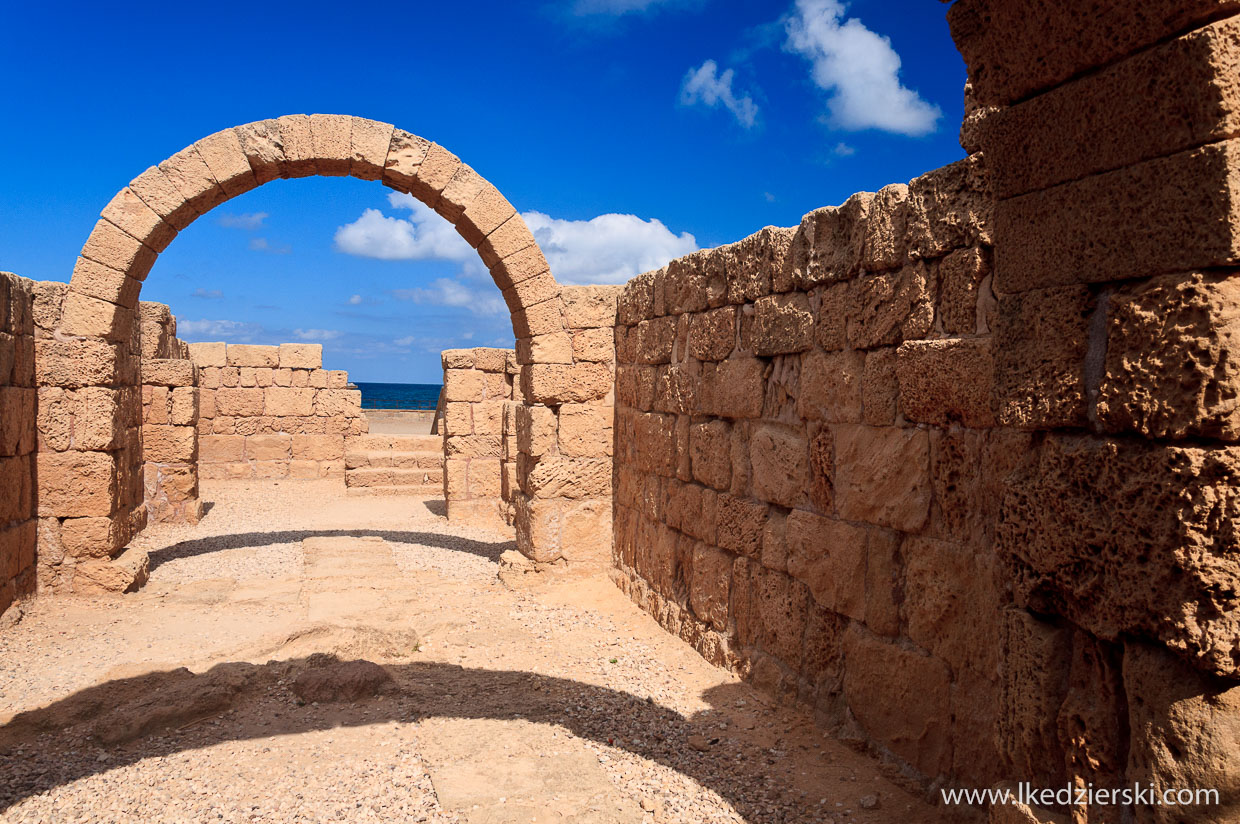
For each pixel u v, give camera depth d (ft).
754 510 17.39
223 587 27.12
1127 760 7.02
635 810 12.12
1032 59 7.52
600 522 27.61
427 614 23.61
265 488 53.01
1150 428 6.59
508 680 17.97
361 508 46.39
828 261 14.76
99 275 25.61
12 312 22.97
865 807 11.93
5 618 21.75
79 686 17.39
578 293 27.68
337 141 27.04
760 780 13.00
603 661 19.39
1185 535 6.29
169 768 13.35
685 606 20.77
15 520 23.26
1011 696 8.10
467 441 42.39
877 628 13.50
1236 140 6.08
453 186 27.58
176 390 40.06
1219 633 6.17
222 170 26.55
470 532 38.86
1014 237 8.01
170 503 39.93
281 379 57.11
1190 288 6.28
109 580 25.35
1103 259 7.02
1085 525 7.14
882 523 13.39
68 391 25.16
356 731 14.92
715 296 19.22
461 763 13.61
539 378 27.30
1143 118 6.59
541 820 11.78
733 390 18.29
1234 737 6.24
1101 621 7.07
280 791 12.62
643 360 24.07
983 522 11.23
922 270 12.48
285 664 17.89
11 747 14.12
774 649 16.63
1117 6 6.61
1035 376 7.74
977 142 11.41
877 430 13.56
